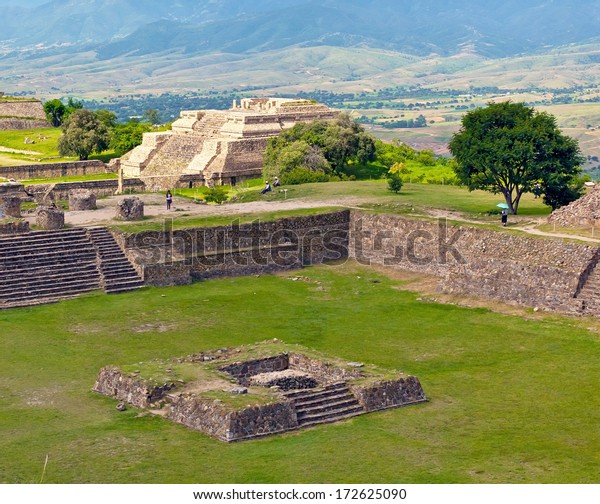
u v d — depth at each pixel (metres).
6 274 108.06
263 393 73.38
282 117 189.50
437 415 74.88
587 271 102.69
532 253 107.12
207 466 64.62
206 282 115.56
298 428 71.56
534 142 123.88
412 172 182.88
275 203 135.38
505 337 95.19
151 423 72.31
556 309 101.31
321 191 145.12
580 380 83.19
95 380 82.31
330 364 79.81
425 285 114.75
